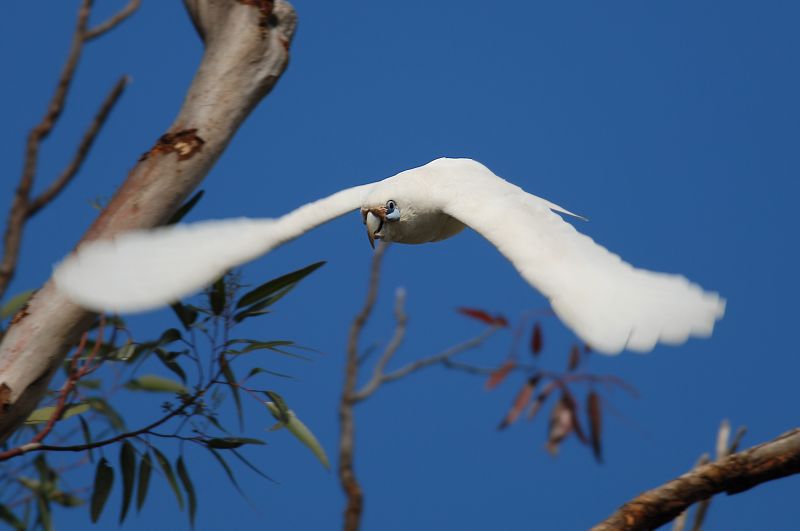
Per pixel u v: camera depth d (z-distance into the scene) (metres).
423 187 12.62
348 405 13.16
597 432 13.13
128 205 12.67
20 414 12.62
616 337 12.08
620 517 12.52
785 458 12.49
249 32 12.73
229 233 12.40
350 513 13.08
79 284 12.23
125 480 12.72
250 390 12.65
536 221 12.39
